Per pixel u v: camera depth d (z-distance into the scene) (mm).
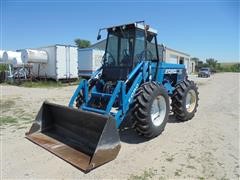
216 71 61375
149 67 4941
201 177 3172
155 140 4566
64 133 4434
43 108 4672
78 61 20047
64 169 3352
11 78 17578
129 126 5289
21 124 5742
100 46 22766
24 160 3631
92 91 4910
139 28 4836
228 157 3816
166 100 4762
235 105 8617
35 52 16734
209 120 6195
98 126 3744
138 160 3664
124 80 4836
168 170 3357
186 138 4715
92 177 3148
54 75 17172
